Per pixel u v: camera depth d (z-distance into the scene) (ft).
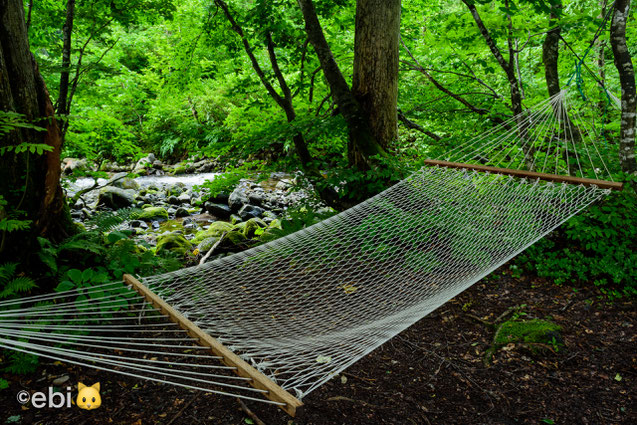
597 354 10.69
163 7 18.70
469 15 17.40
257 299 8.34
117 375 9.67
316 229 10.72
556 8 14.14
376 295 9.11
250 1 34.78
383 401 9.37
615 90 21.08
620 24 13.33
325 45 17.01
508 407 9.21
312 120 16.74
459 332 11.85
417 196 12.11
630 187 14.11
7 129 9.82
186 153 45.21
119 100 39.34
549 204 10.88
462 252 10.35
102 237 13.93
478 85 21.66
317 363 5.36
